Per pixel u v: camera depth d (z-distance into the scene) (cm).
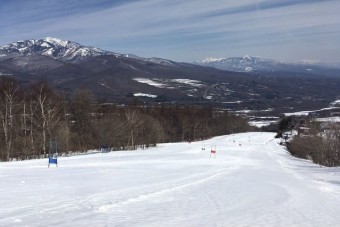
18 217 1482
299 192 2448
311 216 1653
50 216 1511
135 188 2417
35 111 8206
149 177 3238
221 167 4788
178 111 16400
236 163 5791
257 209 1795
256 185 2778
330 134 8331
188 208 1777
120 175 3431
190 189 2447
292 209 1816
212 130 18675
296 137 11125
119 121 10594
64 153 8231
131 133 10556
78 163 5547
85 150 9075
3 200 1897
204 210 1739
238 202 1984
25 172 3800
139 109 13800
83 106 9981
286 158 8512
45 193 2166
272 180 3231
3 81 9006
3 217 1481
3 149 7225
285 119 17738
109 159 6500
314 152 8344
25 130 7906
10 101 7375
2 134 7462
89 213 1588
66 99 11088
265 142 14588
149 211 1677
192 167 4650
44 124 7531
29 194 2122
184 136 15650
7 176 3325
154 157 7112
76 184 2658
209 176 3438
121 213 1612
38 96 8225
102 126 10056
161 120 14538
